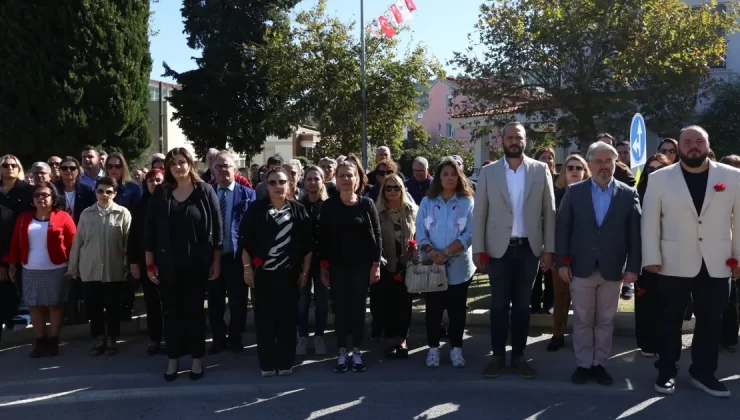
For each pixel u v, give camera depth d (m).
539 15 15.92
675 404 4.83
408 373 5.73
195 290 5.62
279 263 5.61
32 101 13.46
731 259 4.86
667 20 15.11
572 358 6.05
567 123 15.98
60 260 6.38
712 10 18.48
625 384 5.29
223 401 5.09
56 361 6.27
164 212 5.53
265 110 24.06
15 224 6.57
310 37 21.98
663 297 5.10
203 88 24.39
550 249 5.50
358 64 21.81
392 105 21.58
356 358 5.84
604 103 15.46
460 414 4.72
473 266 5.93
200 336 5.67
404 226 6.27
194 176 5.68
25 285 6.30
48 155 13.97
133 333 7.35
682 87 15.51
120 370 5.96
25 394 5.32
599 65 15.91
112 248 6.36
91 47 13.84
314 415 4.76
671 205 4.99
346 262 5.75
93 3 13.72
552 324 7.05
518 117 18.97
